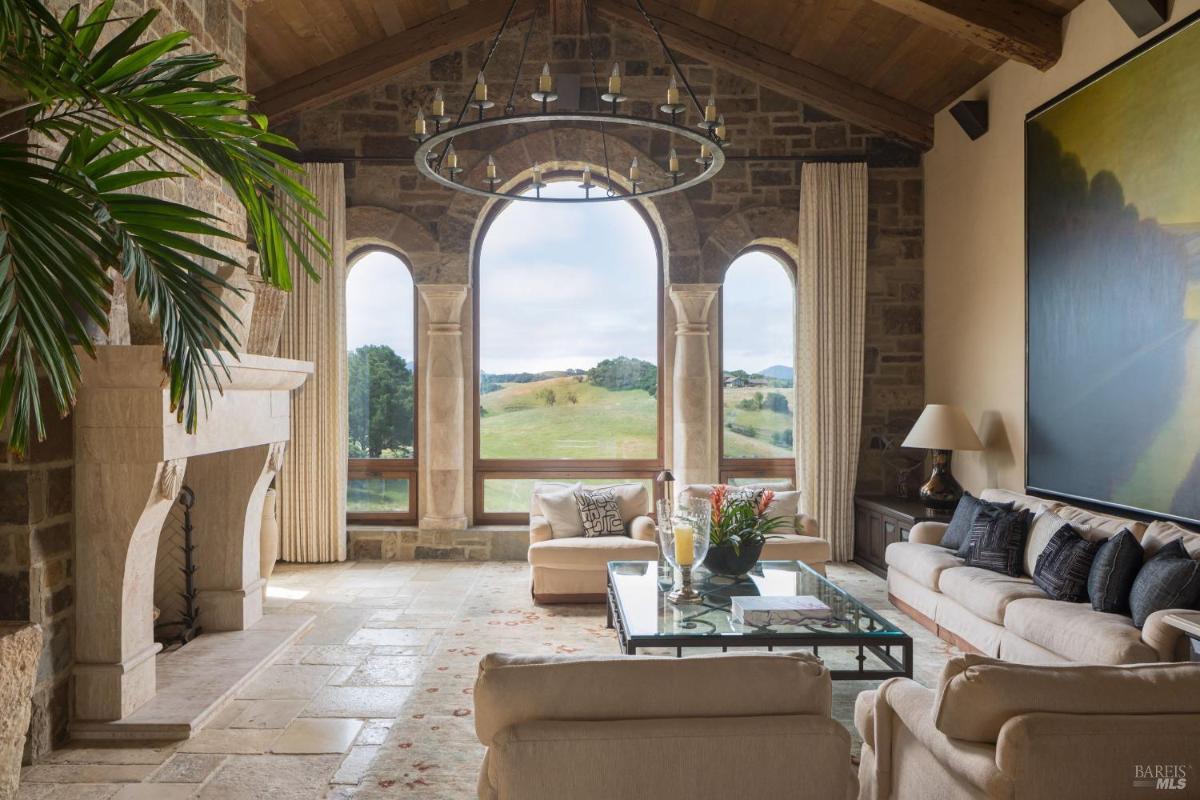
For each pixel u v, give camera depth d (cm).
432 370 729
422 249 733
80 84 244
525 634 506
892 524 643
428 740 348
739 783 182
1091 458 479
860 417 726
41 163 327
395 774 315
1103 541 413
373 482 761
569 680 186
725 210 741
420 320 757
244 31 536
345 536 725
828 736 184
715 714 187
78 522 351
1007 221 589
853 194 729
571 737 179
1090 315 480
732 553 442
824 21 636
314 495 719
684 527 402
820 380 726
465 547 729
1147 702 186
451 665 446
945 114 692
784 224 741
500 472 764
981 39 526
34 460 326
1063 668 194
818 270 727
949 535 541
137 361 338
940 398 707
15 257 204
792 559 562
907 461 742
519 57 732
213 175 477
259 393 450
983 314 627
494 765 181
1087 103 482
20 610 324
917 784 221
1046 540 458
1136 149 439
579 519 612
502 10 698
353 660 455
